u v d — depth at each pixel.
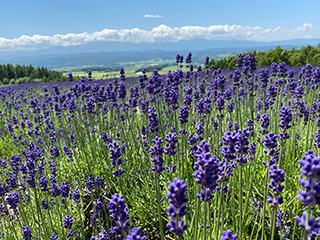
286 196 4.74
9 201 4.62
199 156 2.67
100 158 6.64
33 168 5.00
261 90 10.70
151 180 5.79
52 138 8.17
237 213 4.42
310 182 2.04
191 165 5.95
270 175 2.83
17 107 14.94
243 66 8.05
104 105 9.66
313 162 1.99
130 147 7.26
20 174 7.17
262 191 4.98
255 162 4.75
